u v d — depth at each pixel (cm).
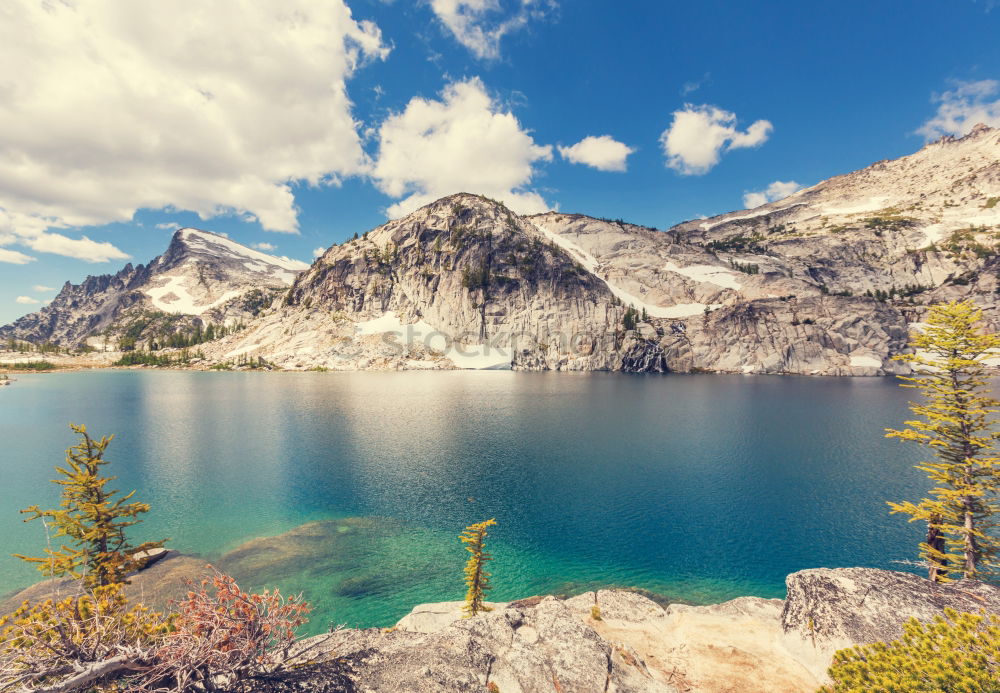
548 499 5797
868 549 4462
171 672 962
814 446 8506
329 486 6341
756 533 4800
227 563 4141
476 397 15500
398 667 1278
